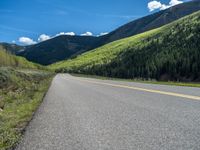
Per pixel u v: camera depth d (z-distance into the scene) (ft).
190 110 25.40
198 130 17.69
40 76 206.18
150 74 403.34
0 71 108.78
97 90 59.82
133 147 14.83
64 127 21.24
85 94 51.13
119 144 15.55
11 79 105.91
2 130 21.84
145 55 547.08
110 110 28.40
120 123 21.26
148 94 43.83
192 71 346.54
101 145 15.56
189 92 44.14
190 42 495.82
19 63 442.91
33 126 22.35
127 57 602.44
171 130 18.06
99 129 19.63
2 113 33.71
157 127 19.15
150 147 14.66
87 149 14.98
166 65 384.47
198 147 14.23
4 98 52.60
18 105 43.65
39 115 28.12
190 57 359.46
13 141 17.62
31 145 16.62
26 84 105.81
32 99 51.21
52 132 19.72
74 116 26.07
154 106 29.30
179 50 475.31
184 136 16.43
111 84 84.53
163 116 23.07
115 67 565.53
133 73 453.99
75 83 103.40
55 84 103.60
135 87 63.41
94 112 27.76
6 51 436.35
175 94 41.01
